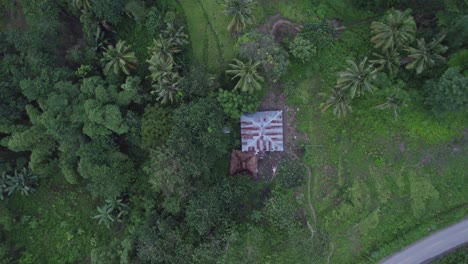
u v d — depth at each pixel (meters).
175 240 41.94
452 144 44.53
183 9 47.44
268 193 45.66
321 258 43.94
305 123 45.53
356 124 45.09
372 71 40.00
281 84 45.69
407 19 39.75
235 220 44.19
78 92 45.97
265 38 41.59
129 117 44.62
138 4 45.75
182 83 42.75
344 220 45.16
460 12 39.12
